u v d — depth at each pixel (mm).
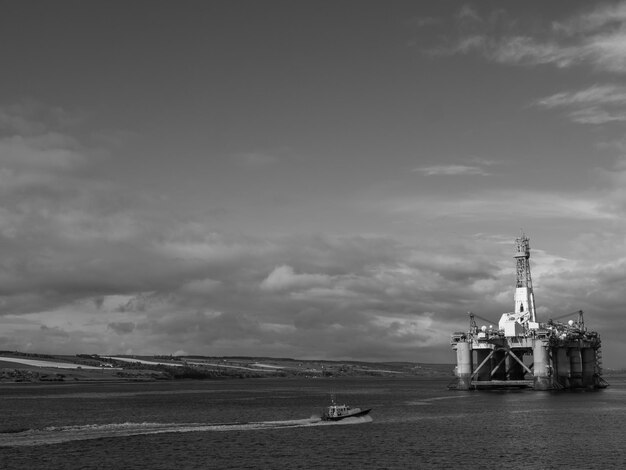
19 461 85562
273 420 135250
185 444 97938
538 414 136750
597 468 80688
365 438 103438
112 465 83250
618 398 177500
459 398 186125
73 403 193625
